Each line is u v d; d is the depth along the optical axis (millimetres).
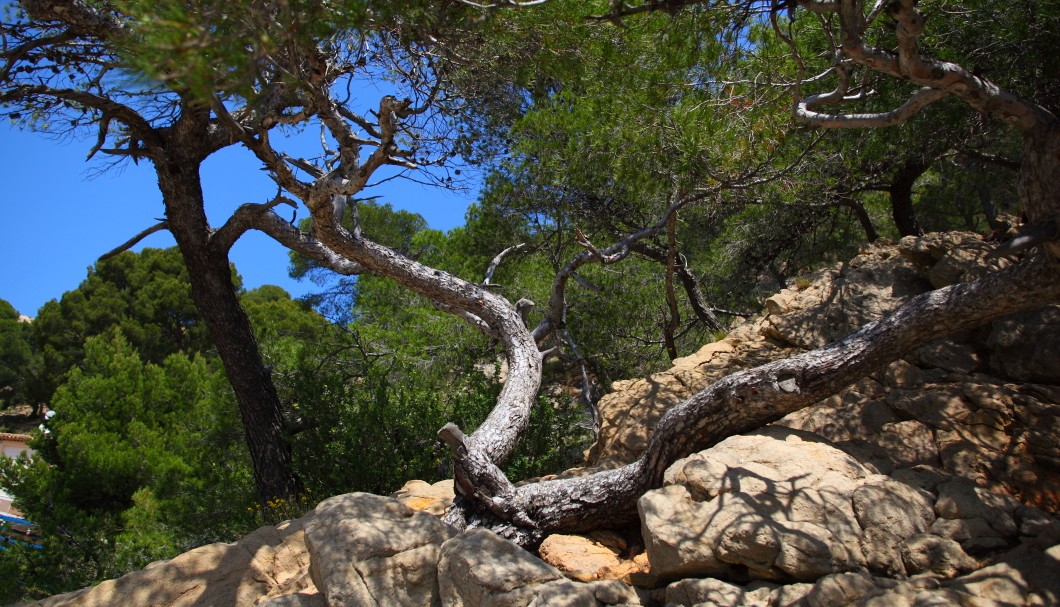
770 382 5371
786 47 7297
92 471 15172
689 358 7949
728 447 5234
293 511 8633
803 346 7551
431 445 9312
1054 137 4500
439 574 4531
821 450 5215
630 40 6812
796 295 8227
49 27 8367
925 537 4375
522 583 4293
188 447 15375
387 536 4730
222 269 10188
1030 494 5156
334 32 3918
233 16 3297
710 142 7480
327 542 4691
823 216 12742
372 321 13914
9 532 10438
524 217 12164
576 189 11617
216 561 5137
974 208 15203
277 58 5090
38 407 35562
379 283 13930
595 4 6371
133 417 17328
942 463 5508
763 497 4684
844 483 4777
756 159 8336
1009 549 4309
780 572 4344
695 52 5793
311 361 11734
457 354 11906
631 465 5883
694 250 14094
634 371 13102
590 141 10289
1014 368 6293
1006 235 7441
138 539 11281
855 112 8234
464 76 8047
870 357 5316
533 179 11617
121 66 2922
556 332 10141
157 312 31188
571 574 5176
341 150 6605
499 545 4574
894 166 10664
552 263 12453
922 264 7648
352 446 9141
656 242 12906
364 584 4504
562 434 9297
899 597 3814
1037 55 7465
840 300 7781
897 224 11750
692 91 7312
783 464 4984
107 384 17484
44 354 30625
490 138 9297
